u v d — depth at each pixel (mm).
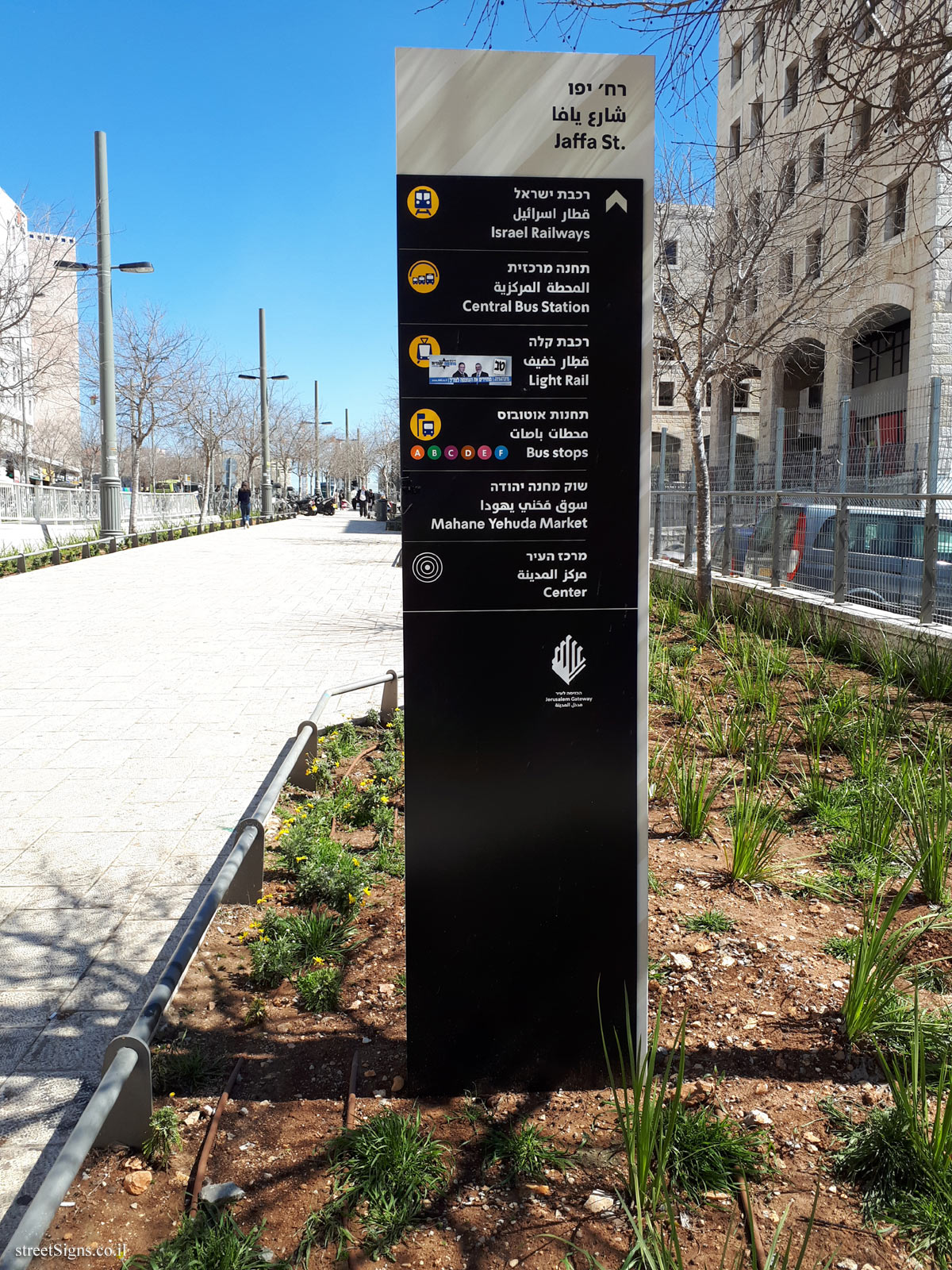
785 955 3586
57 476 55812
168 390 30766
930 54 4516
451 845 2838
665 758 5707
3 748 6688
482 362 2691
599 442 2744
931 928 3666
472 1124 2752
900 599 8633
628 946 2904
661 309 11383
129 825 5285
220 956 3816
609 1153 2625
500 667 2799
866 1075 2895
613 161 2662
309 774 5777
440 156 2627
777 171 11430
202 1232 2328
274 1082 2988
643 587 2805
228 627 11500
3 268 18875
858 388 29516
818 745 5473
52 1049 3244
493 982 2883
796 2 4781
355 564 20016
